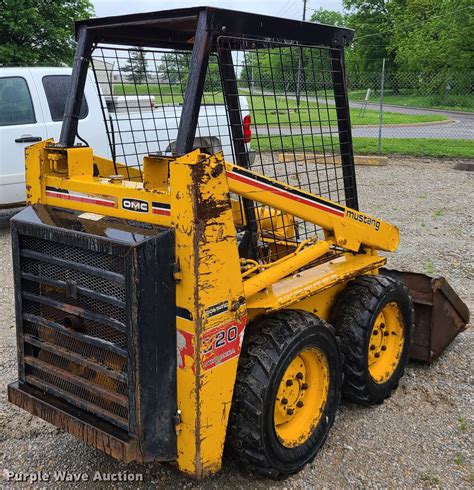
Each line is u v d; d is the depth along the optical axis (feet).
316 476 10.41
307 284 10.73
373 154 51.52
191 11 8.85
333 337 10.66
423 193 34.96
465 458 11.03
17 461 10.84
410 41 140.46
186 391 8.62
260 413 9.24
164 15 9.32
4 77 24.26
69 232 8.78
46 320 9.59
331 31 11.07
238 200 12.24
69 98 10.91
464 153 51.49
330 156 15.28
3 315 17.44
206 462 8.87
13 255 9.82
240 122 10.28
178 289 8.41
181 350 8.55
